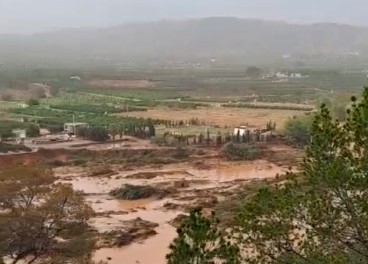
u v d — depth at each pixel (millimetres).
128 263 53781
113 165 108812
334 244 22047
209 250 22438
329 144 22172
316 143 22469
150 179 97312
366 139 21375
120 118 161000
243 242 22906
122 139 133000
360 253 21344
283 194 23125
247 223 22859
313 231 22297
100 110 183750
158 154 116812
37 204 34125
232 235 23359
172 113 182000
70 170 104625
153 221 69812
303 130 123688
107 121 153375
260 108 194625
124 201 82125
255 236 22719
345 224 21906
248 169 105375
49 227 33156
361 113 21891
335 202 22016
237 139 127875
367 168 21344
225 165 108938
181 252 22219
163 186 89375
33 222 32500
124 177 98938
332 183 21594
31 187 34438
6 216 32125
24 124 144875
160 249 58188
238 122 157875
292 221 22547
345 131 22141
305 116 133500
